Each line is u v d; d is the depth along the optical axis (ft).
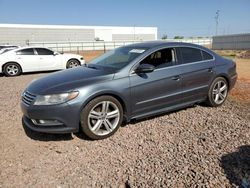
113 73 15.07
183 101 17.79
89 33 264.72
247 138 14.48
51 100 13.60
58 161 12.53
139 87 15.51
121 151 13.30
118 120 15.17
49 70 46.01
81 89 13.88
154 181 10.69
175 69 16.98
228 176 10.82
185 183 10.49
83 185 10.64
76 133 15.60
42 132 14.44
